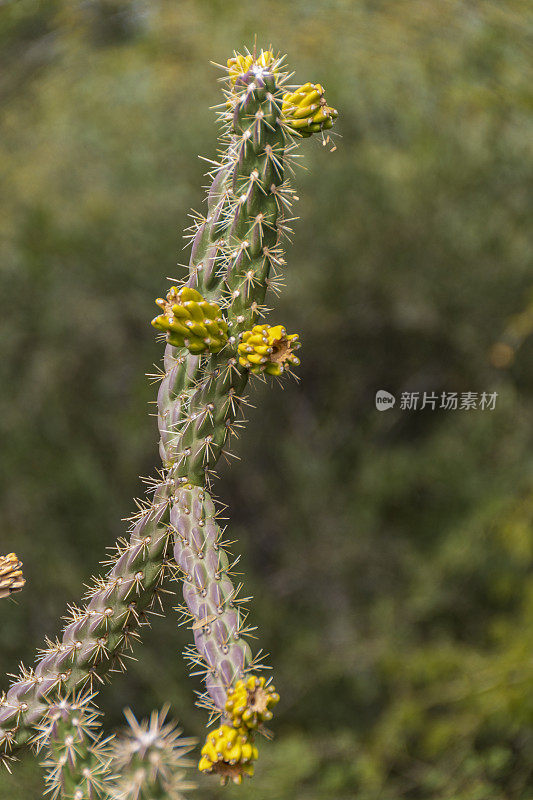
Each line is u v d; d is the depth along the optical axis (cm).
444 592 438
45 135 435
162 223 450
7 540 414
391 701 423
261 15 379
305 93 74
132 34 396
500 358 344
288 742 365
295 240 453
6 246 443
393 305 465
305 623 472
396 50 363
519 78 331
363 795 343
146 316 461
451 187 437
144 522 75
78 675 77
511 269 443
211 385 73
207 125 439
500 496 431
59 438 450
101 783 68
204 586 68
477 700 343
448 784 328
